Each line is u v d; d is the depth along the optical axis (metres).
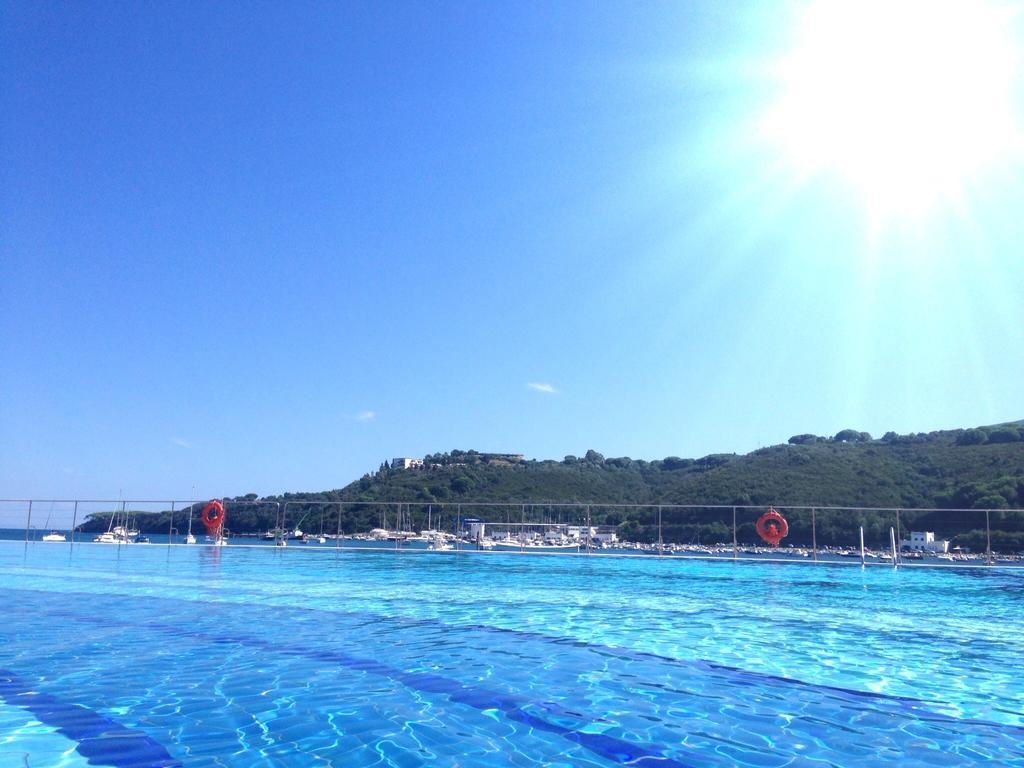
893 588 14.92
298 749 4.43
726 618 10.19
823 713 5.38
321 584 14.04
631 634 8.75
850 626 9.57
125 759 4.23
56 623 9.05
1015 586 15.55
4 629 8.60
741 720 5.18
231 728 4.83
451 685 6.07
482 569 18.47
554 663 7.00
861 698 5.82
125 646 7.57
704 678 6.46
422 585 14.22
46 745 4.45
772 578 16.83
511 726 4.96
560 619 9.88
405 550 24.16
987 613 11.09
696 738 4.76
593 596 12.73
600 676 6.48
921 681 6.45
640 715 5.27
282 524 25.75
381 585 14.09
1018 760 4.37
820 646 8.09
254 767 4.11
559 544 27.25
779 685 6.23
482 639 8.27
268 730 4.79
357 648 7.63
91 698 5.52
